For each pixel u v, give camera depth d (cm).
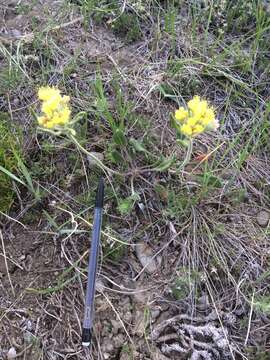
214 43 43
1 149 35
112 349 32
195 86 41
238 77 42
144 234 35
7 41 42
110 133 38
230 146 36
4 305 32
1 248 34
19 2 45
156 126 39
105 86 40
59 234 34
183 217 35
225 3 45
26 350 31
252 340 32
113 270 33
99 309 32
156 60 42
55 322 32
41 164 36
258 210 37
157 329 32
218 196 36
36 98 39
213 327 32
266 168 38
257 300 33
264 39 44
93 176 36
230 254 34
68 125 31
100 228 32
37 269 33
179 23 44
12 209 35
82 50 42
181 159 37
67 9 44
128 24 44
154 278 33
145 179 36
